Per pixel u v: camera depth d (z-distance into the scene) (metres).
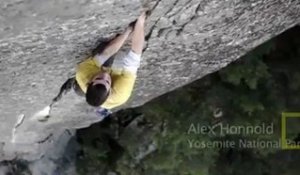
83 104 8.49
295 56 11.05
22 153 11.14
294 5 6.95
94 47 6.07
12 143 10.41
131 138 11.73
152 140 11.59
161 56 7.20
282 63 11.05
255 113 11.21
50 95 7.73
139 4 5.51
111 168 12.18
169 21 6.21
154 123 11.57
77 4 5.11
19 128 9.37
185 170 11.63
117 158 12.07
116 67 5.75
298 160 12.20
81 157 12.30
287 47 11.05
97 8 5.29
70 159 12.27
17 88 7.13
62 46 5.99
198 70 8.16
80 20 5.44
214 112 11.31
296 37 10.90
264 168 12.29
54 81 7.13
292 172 12.23
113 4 5.32
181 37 6.68
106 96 5.34
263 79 10.95
